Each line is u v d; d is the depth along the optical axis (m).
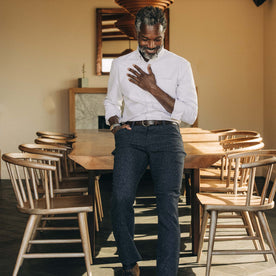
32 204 2.78
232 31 7.55
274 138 7.04
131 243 2.32
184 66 2.40
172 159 2.30
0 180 7.38
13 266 3.15
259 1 7.34
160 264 2.21
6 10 7.46
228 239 3.01
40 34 7.50
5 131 7.54
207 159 2.99
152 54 2.31
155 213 4.84
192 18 7.54
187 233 3.99
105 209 5.14
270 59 7.17
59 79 7.56
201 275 2.92
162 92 2.32
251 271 2.99
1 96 7.52
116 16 7.46
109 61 7.54
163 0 5.12
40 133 5.25
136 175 2.33
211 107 7.62
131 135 2.34
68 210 2.80
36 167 2.74
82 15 7.52
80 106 7.38
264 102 7.54
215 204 2.88
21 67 7.51
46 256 2.78
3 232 4.10
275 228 4.09
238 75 7.59
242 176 3.44
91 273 2.90
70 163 4.65
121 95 2.57
